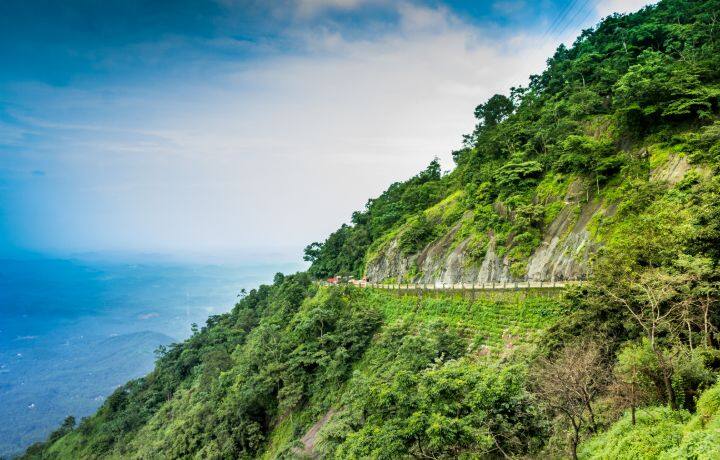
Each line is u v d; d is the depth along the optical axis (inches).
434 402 916.0
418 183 3986.2
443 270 2401.6
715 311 924.0
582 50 3174.2
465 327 1833.2
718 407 655.8
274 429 2174.0
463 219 2561.5
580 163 1967.3
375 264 3115.2
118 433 3469.5
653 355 830.5
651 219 1270.9
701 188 1246.3
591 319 1170.0
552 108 2691.9
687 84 1797.5
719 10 2541.8
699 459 561.3
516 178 2233.0
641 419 770.8
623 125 2015.3
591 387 879.7
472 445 893.8
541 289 1654.8
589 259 1546.5
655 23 2691.9
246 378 2365.9
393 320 2231.8
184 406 2923.2
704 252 982.4
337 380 2066.9
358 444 945.5
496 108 3572.8
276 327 2940.5
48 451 4111.7
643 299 929.5
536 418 920.3
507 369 981.2
